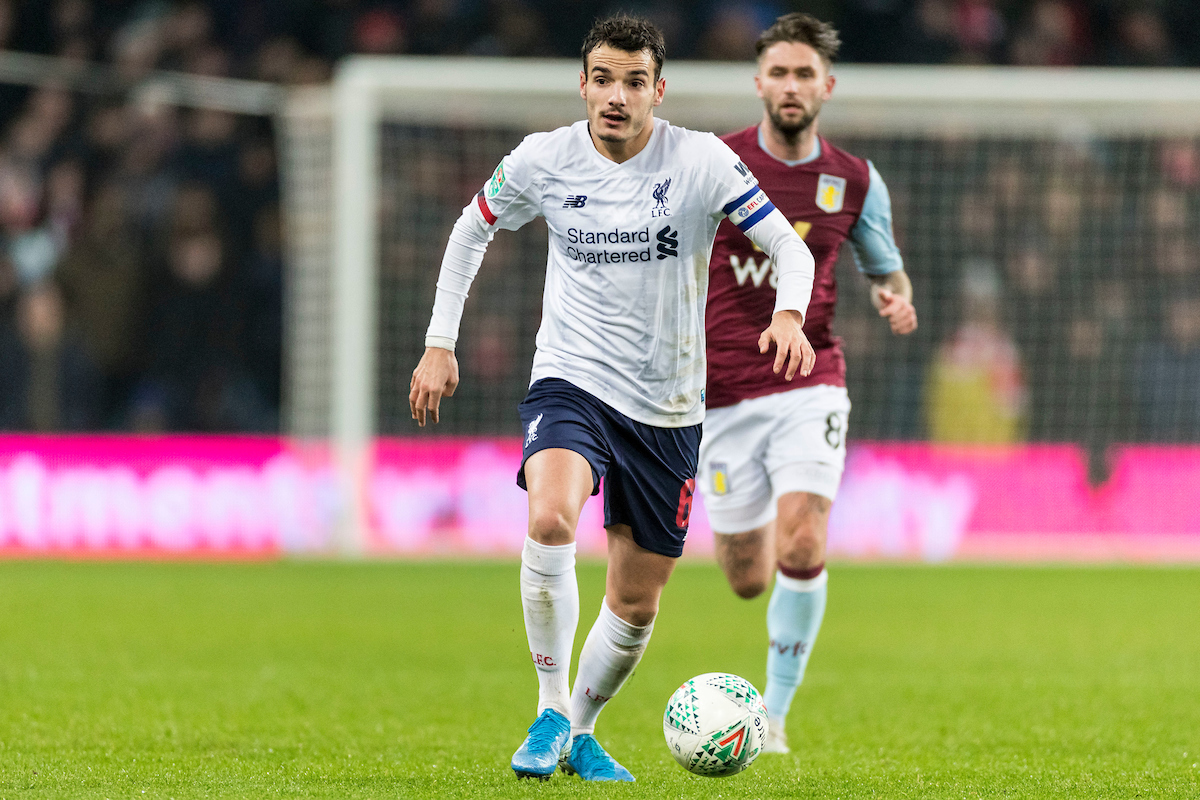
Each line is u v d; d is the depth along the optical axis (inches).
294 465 2135.8
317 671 1103.6
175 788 625.3
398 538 2129.7
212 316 2501.2
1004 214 2488.9
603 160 661.3
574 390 671.8
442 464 2144.4
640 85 636.1
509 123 2412.6
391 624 1422.2
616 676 691.4
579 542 2126.0
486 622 1441.9
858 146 2455.7
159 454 2128.4
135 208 2539.4
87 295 2331.4
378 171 2417.6
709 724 633.0
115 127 2642.7
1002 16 2901.1
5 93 2824.8
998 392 2353.6
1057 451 2193.7
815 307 869.2
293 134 2169.0
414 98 2028.8
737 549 892.6
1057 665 1173.7
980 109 1971.0
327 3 2847.0
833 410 859.4
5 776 658.2
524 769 641.6
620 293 667.4
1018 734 848.3
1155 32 2955.2
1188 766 730.8
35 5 2807.6
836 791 644.1
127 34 2810.0
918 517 2166.6
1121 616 1514.5
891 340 2453.2
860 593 1732.3
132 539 2124.8
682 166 655.8
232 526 2123.5
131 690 987.3
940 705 971.3
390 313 2433.6
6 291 2481.5
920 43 2851.9
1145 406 2474.2
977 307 2475.4
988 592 1745.8
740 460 871.7
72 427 2310.5
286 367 2507.4
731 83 1904.5
